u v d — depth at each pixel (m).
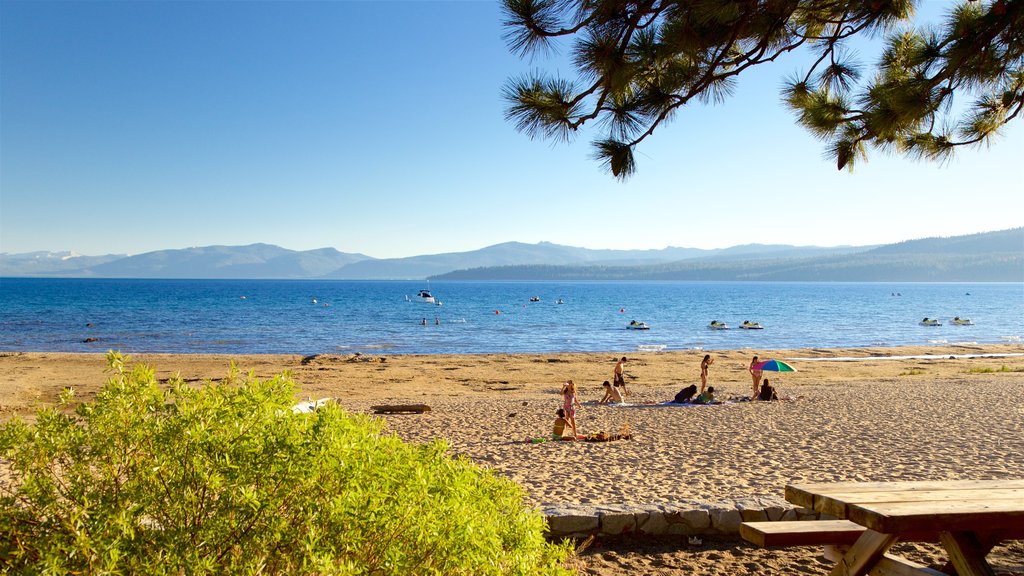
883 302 157.38
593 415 17.81
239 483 2.61
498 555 2.95
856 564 3.75
